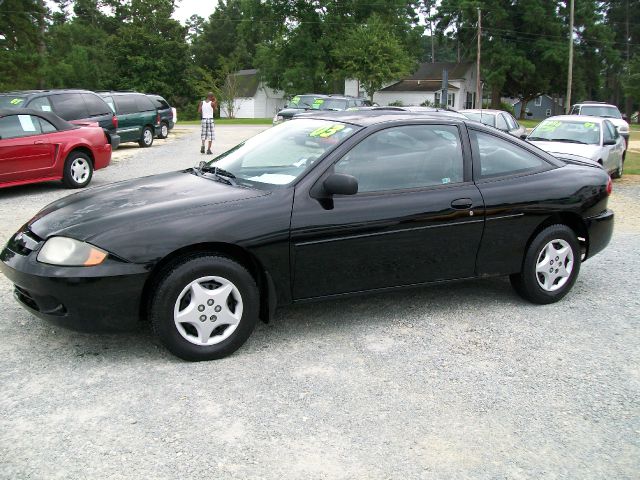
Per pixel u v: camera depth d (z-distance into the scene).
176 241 3.77
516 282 5.16
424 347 4.27
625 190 12.35
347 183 4.05
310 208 4.15
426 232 4.50
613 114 24.14
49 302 3.76
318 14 57.59
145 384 3.62
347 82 66.31
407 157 4.57
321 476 2.83
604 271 6.30
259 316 4.31
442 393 3.63
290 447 3.04
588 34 60.88
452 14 66.56
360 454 3.00
